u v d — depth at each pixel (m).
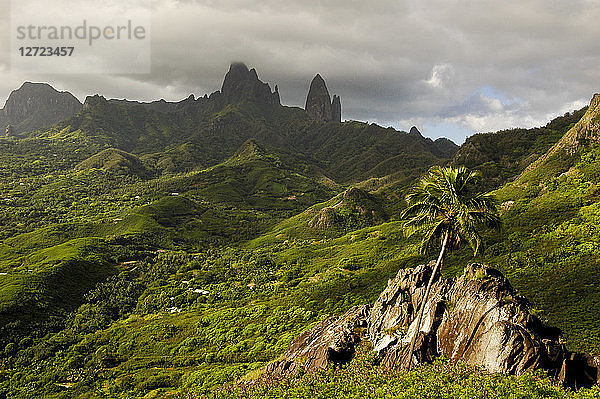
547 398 27.41
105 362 106.94
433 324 38.12
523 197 144.75
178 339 115.88
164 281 167.75
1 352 110.56
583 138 152.75
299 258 185.50
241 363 89.88
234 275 174.50
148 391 84.31
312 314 111.38
